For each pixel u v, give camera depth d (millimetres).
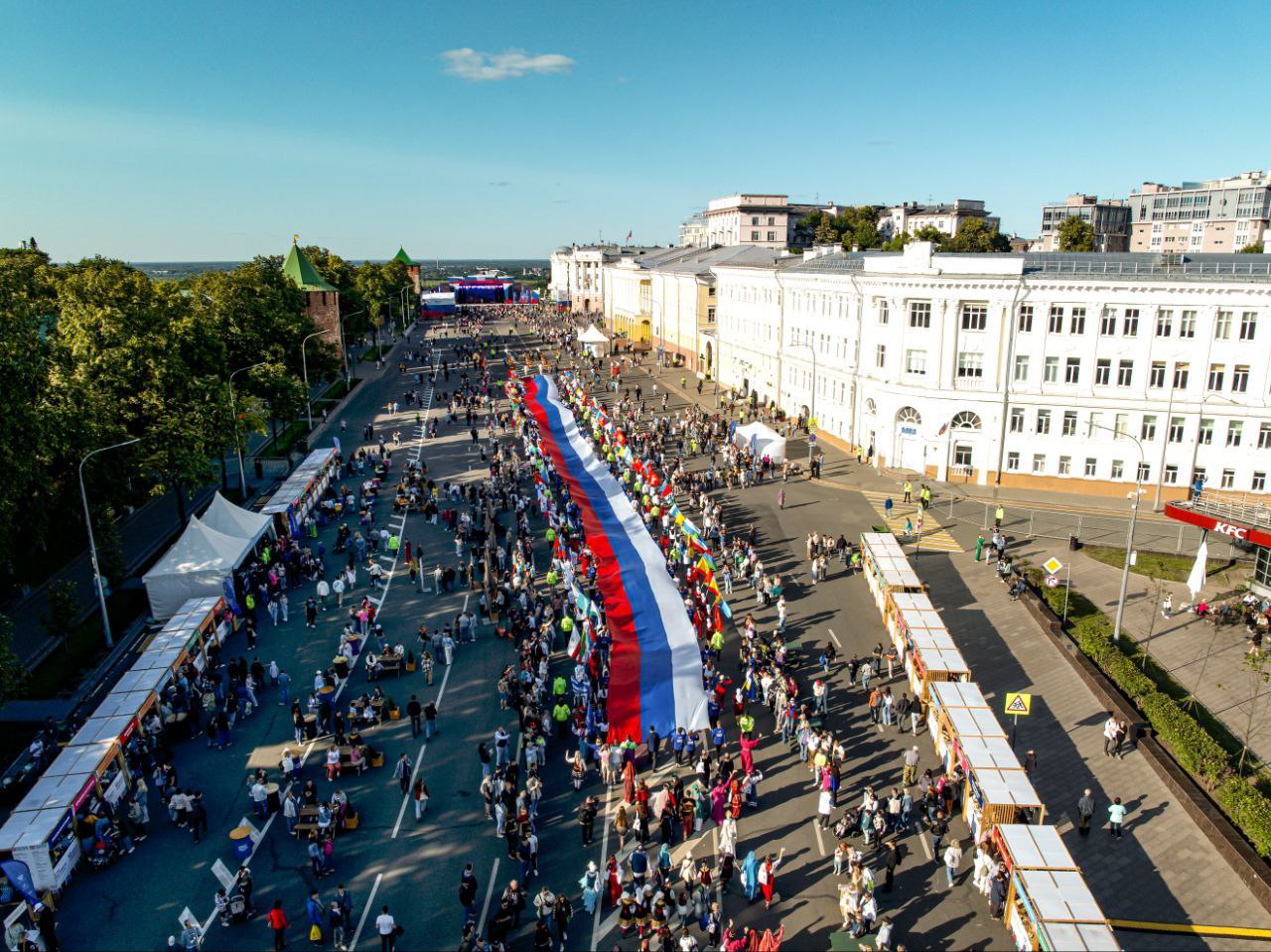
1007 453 62156
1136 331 57188
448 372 118625
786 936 22562
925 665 31641
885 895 23922
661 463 67812
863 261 75938
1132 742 31062
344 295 126812
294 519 51281
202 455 48531
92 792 25906
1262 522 40281
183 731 31391
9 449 32125
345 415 91688
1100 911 20250
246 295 70562
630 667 32844
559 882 24750
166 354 48062
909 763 28078
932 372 62594
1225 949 21875
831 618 41281
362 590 44875
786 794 28500
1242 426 55750
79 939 22516
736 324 98938
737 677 35906
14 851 22719
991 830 24000
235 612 41094
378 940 22594
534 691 31562
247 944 22406
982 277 59312
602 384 106188
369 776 29516
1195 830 26500
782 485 63312
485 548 48375
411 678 35875
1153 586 45094
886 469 66562
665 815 25984
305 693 34625
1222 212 186500
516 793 27484
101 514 42094
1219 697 34062
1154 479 58750
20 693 33750
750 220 170125
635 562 42875
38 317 43750
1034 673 36312
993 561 48781
